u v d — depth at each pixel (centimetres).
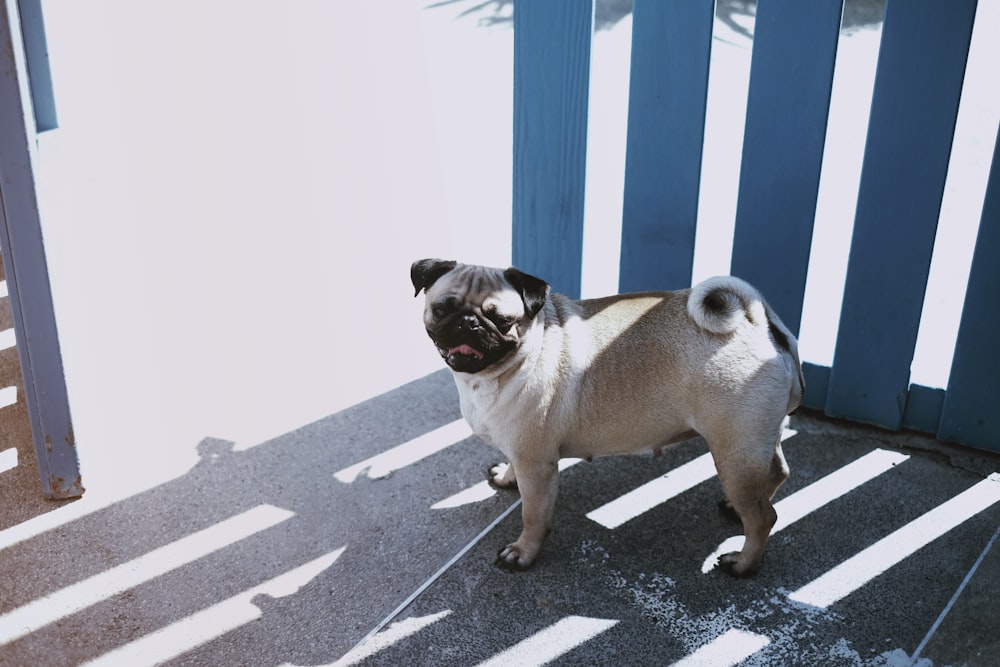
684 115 157
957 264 196
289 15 364
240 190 249
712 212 218
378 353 189
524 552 141
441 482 157
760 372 131
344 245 224
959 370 156
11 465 161
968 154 226
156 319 200
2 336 193
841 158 228
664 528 147
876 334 160
